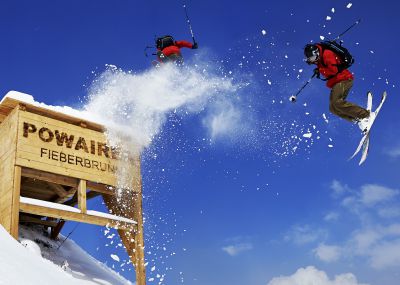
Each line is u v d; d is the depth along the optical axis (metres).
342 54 7.80
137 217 12.08
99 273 12.25
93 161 11.81
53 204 10.71
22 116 10.98
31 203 10.31
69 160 11.37
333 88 7.87
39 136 11.07
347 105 7.82
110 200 12.77
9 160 10.69
